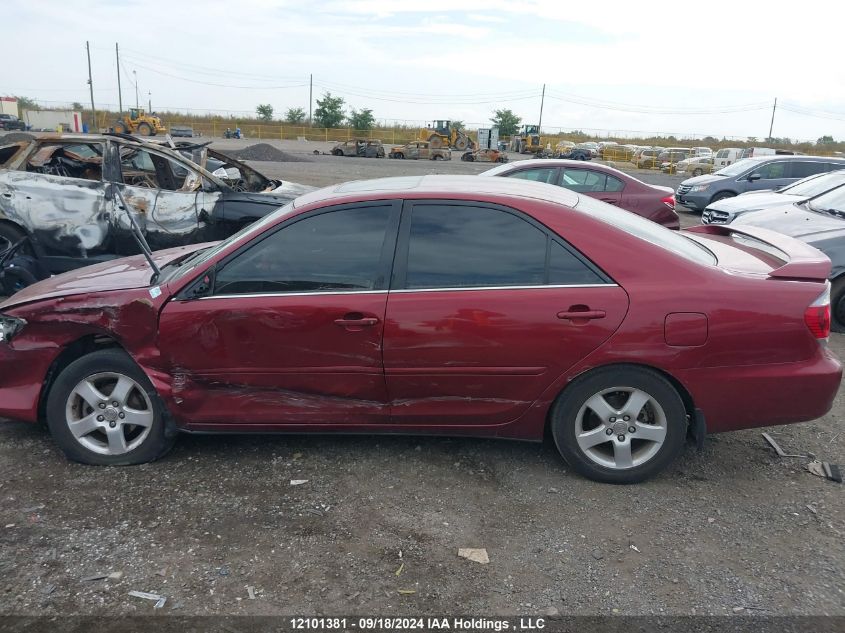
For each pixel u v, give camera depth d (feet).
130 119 193.67
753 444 14.17
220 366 12.12
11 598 9.17
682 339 11.41
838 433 14.80
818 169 53.16
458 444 13.79
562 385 11.78
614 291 11.50
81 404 12.75
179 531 10.71
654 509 11.53
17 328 12.55
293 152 156.25
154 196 23.56
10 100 235.40
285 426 12.46
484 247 11.87
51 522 10.91
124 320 12.10
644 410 12.07
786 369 11.57
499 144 217.15
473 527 10.95
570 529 10.93
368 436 14.07
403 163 129.39
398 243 11.94
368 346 11.78
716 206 38.55
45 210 22.85
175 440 13.47
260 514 11.21
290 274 12.03
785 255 12.72
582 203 12.88
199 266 12.26
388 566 9.96
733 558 10.25
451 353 11.69
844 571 9.95
